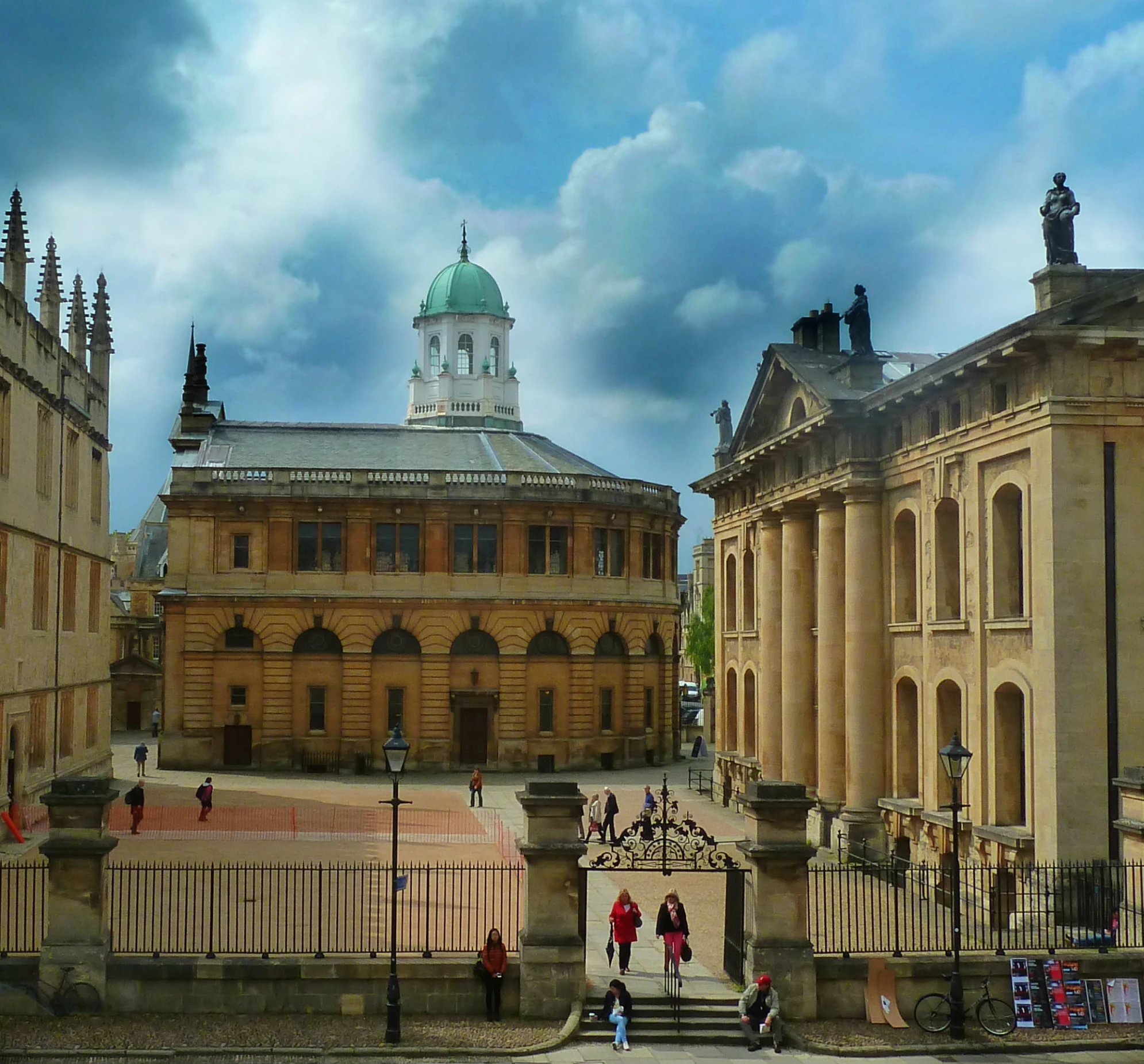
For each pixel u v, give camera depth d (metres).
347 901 38.62
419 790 72.19
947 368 39.75
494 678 83.06
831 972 30.12
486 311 163.25
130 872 42.09
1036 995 29.83
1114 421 35.28
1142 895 31.05
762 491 59.47
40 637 54.38
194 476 82.06
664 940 31.61
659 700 89.25
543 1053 27.91
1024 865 35.16
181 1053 27.02
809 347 59.47
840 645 49.16
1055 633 34.88
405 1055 27.41
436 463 89.00
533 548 84.56
